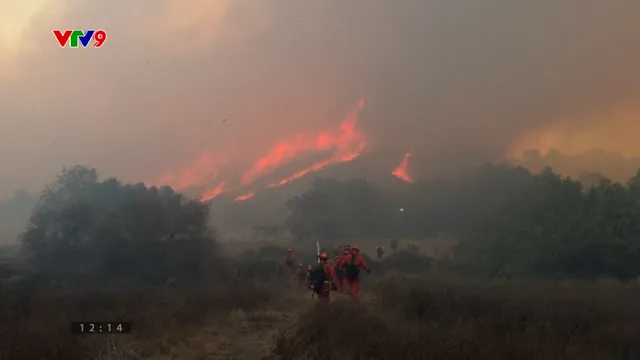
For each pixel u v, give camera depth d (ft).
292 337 33.55
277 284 83.66
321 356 29.55
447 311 43.60
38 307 49.52
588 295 56.70
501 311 43.11
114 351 31.17
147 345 34.19
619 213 90.02
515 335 33.78
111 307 49.96
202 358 32.68
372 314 38.73
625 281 80.84
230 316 46.62
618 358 29.91
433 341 30.45
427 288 57.11
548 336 33.24
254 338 38.55
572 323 37.06
